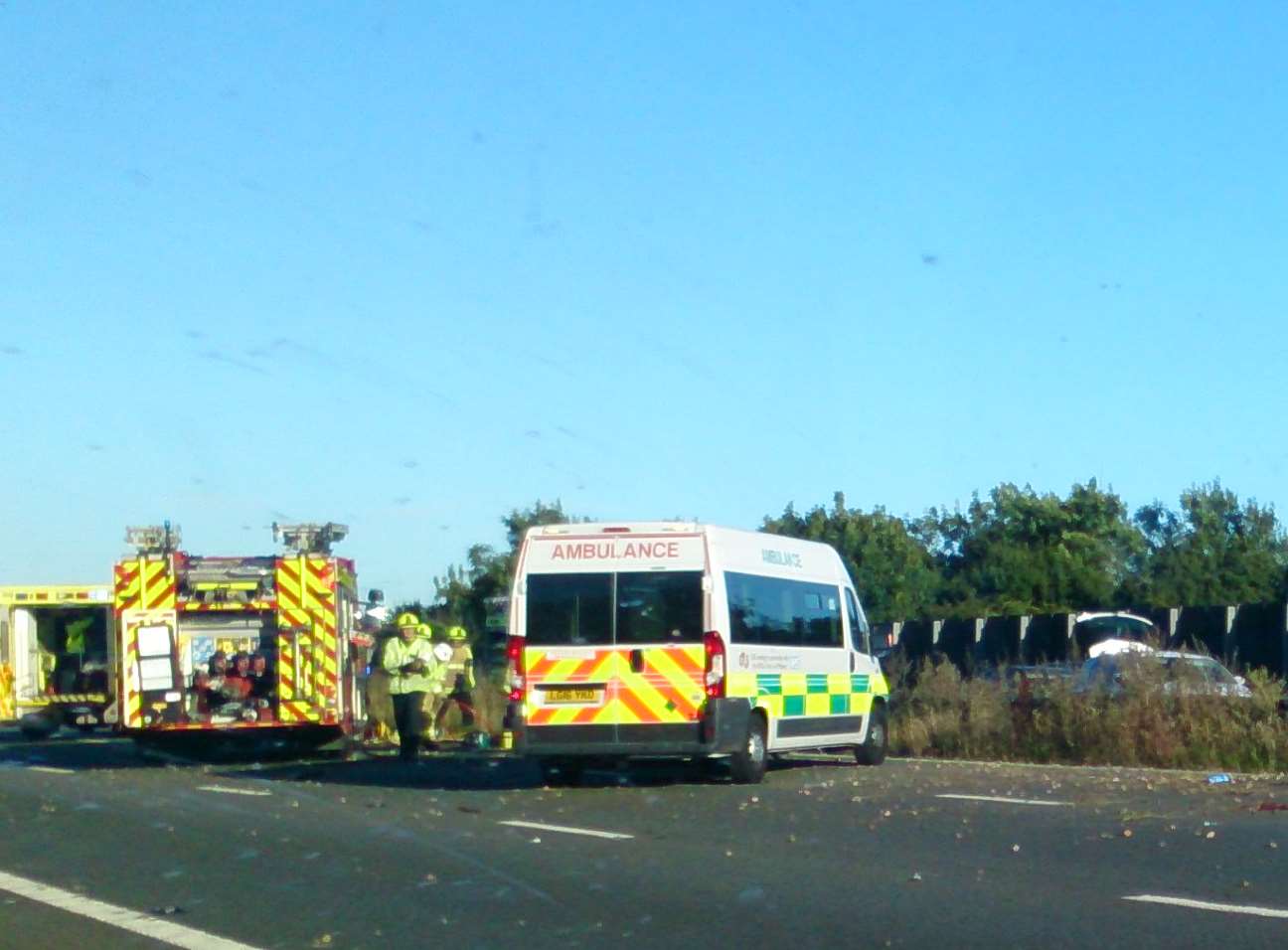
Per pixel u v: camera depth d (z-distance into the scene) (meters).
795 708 17.12
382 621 24.12
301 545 21.66
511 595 16.19
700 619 15.79
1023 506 58.91
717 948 8.15
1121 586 51.62
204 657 21.61
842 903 9.23
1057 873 10.08
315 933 8.71
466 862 11.03
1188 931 8.24
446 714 24.62
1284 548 55.03
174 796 16.00
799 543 18.14
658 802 14.57
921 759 20.20
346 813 14.14
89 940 8.60
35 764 21.30
